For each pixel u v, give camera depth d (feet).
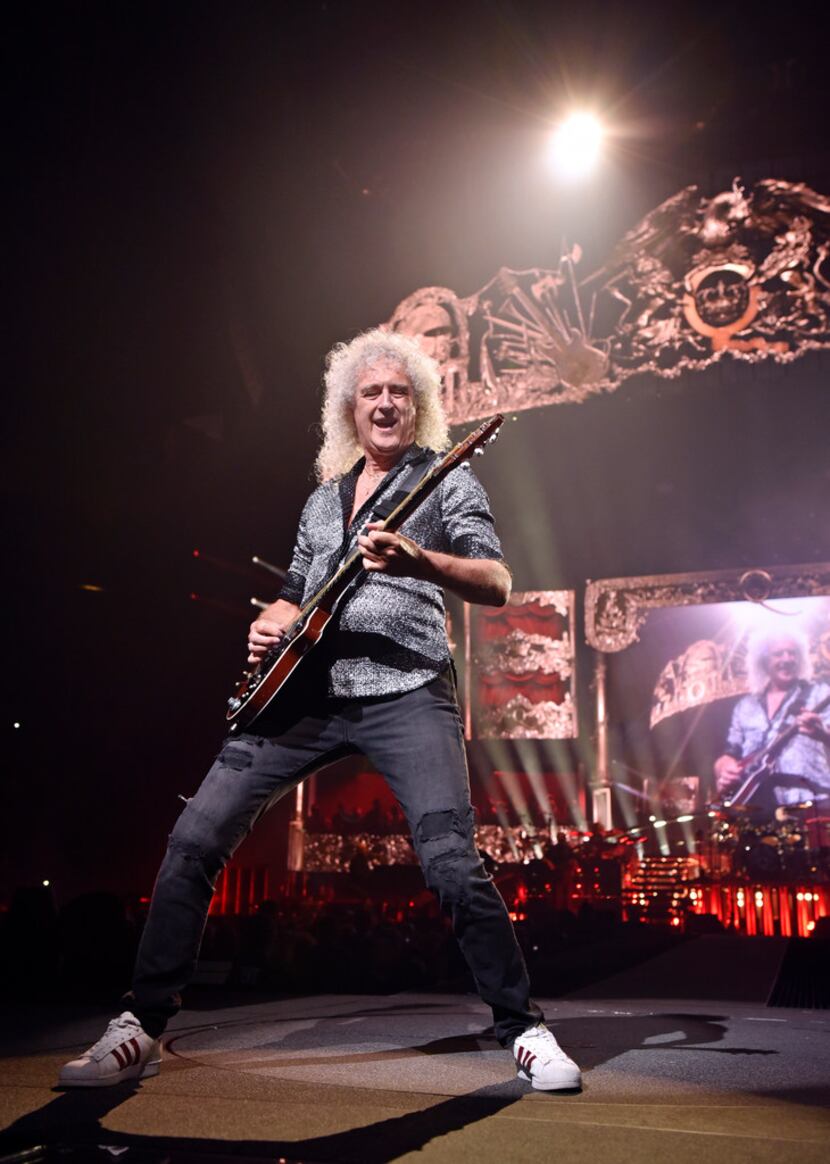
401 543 6.97
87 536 53.01
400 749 7.61
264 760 7.80
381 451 8.54
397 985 16.92
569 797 57.98
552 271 53.16
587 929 27.73
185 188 51.62
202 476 57.67
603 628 56.59
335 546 8.27
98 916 15.80
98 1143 5.71
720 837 47.67
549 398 52.11
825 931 26.08
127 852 53.98
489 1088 7.11
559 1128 5.97
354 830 56.08
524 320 53.26
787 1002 13.92
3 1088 7.10
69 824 53.01
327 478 9.25
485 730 57.72
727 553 56.08
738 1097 6.86
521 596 58.34
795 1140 5.71
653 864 47.21
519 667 57.77
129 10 45.88
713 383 50.44
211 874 7.74
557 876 43.47
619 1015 11.63
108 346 51.49
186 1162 5.36
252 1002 12.65
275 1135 5.84
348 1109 6.43
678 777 59.11
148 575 55.57
